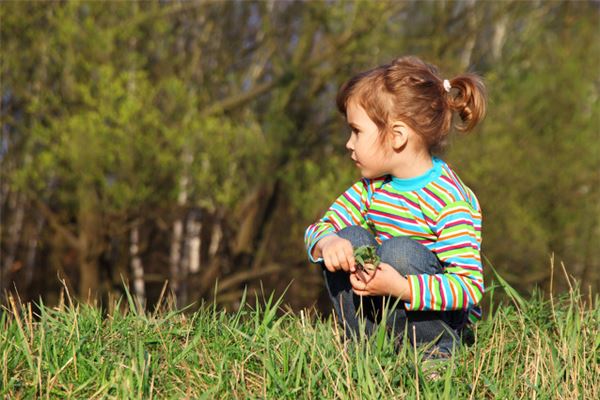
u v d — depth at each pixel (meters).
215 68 12.44
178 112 10.59
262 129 12.20
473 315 2.59
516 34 13.06
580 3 13.26
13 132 11.02
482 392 2.17
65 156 9.45
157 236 13.75
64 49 10.29
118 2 10.26
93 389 2.10
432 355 2.33
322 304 12.52
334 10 11.19
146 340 2.37
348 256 2.20
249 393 2.06
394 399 2.02
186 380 2.15
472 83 2.46
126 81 10.19
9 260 12.41
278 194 12.85
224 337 2.44
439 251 2.31
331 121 12.33
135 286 12.72
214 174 10.36
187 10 12.09
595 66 12.94
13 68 10.22
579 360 2.33
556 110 12.53
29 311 2.43
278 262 13.39
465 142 11.41
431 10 12.37
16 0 9.95
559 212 12.24
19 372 2.16
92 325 2.48
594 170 12.37
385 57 11.44
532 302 2.77
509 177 11.59
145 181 10.02
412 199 2.37
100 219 10.69
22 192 10.72
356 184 2.55
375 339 2.29
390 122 2.34
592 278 12.13
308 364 2.23
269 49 12.81
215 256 12.89
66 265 13.36
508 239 11.57
